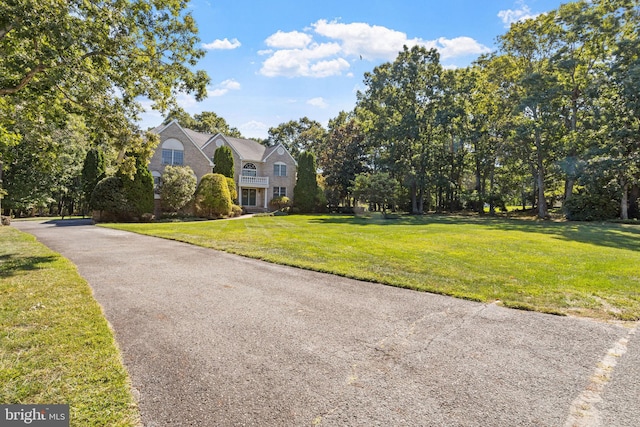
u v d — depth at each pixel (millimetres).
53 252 8414
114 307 4402
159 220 23141
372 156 37594
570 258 7797
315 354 3145
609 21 20969
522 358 3078
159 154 27000
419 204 35438
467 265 6961
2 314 3965
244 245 9570
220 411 2297
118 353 3084
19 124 9883
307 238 11289
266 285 5559
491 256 8023
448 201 37062
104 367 2809
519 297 4828
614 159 20016
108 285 5473
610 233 13852
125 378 2672
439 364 2965
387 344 3363
